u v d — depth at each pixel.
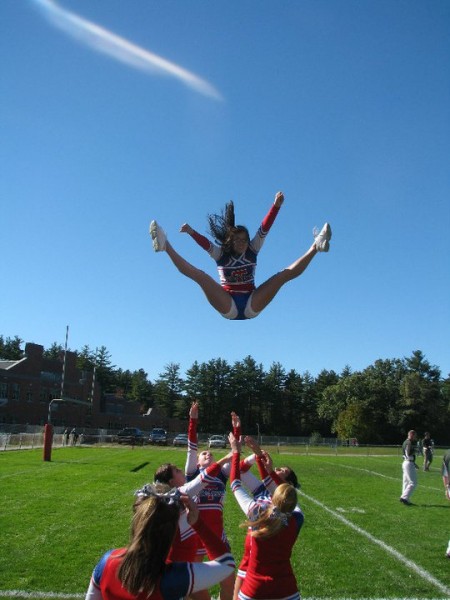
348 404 84.19
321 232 5.22
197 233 5.36
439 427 83.50
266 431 105.31
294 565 8.74
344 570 8.49
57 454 34.38
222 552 3.42
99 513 12.64
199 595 4.91
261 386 105.62
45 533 10.45
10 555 8.85
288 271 5.30
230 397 105.19
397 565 8.83
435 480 23.48
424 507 14.89
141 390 118.25
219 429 104.31
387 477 24.31
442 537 10.94
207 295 5.30
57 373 72.88
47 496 15.20
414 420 82.88
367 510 14.28
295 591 4.48
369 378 89.06
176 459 31.92
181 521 5.06
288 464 32.53
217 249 5.40
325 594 7.36
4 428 48.16
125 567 3.01
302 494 17.53
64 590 7.23
